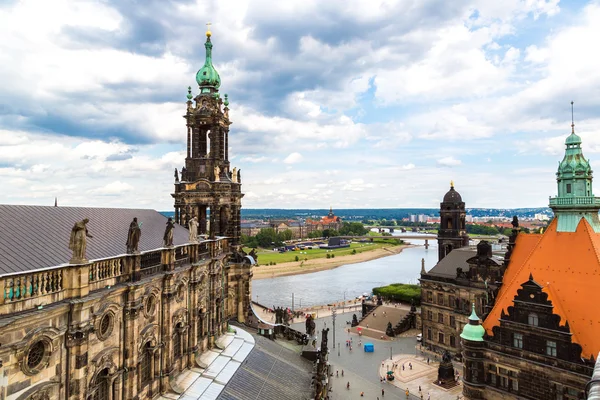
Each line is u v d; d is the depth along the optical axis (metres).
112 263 32.31
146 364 39.25
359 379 91.12
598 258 50.72
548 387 49.22
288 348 70.19
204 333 54.91
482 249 96.69
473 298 97.50
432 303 108.62
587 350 46.81
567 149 58.56
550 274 53.59
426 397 81.62
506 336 53.22
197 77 76.56
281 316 85.06
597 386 21.98
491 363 54.66
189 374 47.19
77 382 27.36
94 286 29.98
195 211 74.06
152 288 39.00
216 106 75.12
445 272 107.44
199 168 74.44
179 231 58.94
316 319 148.00
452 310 102.50
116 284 32.84
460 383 87.81
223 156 78.69
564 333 48.00
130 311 34.38
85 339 28.03
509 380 52.97
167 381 41.91
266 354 61.81
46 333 24.92
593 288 49.28
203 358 52.69
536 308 50.56
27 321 23.42
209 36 77.06
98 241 36.22
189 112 74.69
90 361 29.69
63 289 26.58
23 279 23.45
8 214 31.53
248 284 78.88
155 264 39.94
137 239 35.56
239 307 77.88
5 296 22.19
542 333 49.91
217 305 61.81
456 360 99.75
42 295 24.73
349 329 132.25
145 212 56.75
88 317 28.48
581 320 48.41
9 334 22.41
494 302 61.25
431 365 98.88
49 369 25.50
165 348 41.81
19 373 23.23
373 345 113.62
